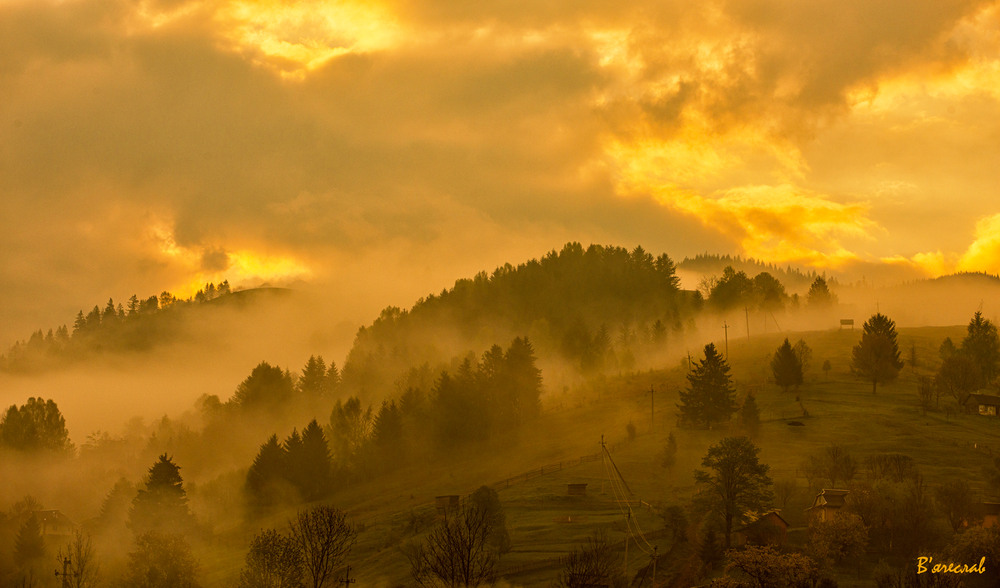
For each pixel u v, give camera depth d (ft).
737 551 283.59
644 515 382.01
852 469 403.54
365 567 340.18
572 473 493.77
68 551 397.19
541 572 305.32
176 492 470.80
